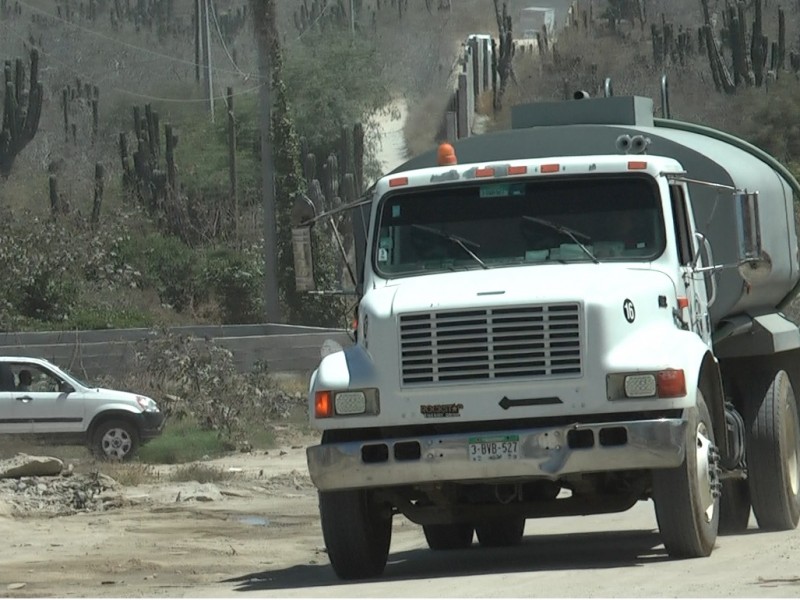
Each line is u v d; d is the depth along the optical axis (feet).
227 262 533.55
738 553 113.19
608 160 116.57
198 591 110.32
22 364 251.19
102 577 124.26
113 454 248.32
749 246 116.57
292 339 350.23
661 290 110.93
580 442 104.99
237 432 270.87
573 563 115.14
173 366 307.37
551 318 105.50
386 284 115.55
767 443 134.62
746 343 135.44
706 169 128.47
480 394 105.70
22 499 179.73
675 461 104.27
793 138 614.75
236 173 615.57
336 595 99.40
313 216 120.88
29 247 477.36
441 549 144.66
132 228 569.23
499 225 116.16
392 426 108.88
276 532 160.97
